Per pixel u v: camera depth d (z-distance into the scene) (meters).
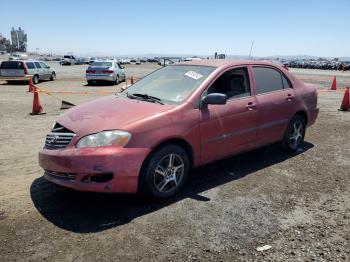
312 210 4.29
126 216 4.09
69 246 3.46
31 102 13.70
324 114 11.16
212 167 5.79
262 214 4.16
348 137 7.98
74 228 3.81
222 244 3.53
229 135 5.20
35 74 23.84
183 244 3.52
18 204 4.36
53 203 4.40
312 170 5.70
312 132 8.48
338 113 11.38
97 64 23.83
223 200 4.54
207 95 4.78
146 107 4.61
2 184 5.01
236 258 3.30
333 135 8.17
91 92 17.89
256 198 4.61
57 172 4.26
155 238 3.62
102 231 3.75
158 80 5.53
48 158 4.27
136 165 4.13
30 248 3.42
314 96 6.92
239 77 5.54
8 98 14.99
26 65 23.02
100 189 4.04
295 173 5.56
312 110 6.86
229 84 5.36
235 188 4.93
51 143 4.38
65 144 4.23
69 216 4.07
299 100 6.46
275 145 7.07
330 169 5.76
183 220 4.00
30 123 9.36
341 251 3.43
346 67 55.81
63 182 4.18
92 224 3.90
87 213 4.15
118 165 4.02
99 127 4.16
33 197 4.57
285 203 4.47
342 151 6.81
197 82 5.07
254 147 5.75
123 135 4.09
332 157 6.42
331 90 19.42
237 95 5.41
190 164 4.86
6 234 3.66
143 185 4.30
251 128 5.55
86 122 4.30
